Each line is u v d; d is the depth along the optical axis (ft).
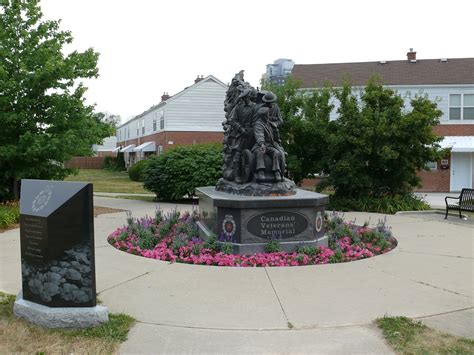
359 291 19.16
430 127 46.98
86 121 45.44
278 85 61.41
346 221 38.99
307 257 24.18
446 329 15.19
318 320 15.94
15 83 41.29
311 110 54.75
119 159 171.42
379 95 48.93
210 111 108.37
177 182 56.90
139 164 105.70
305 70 94.58
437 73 88.17
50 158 43.98
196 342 14.19
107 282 20.34
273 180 27.91
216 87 108.06
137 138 157.69
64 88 44.14
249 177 28.55
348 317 16.22
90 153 46.70
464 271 22.50
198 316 16.28
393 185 49.93
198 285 19.93
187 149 59.16
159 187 58.29
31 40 44.45
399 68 91.97
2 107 41.52
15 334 14.51
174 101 106.42
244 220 25.31
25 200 16.33
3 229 34.40
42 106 44.47
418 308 17.16
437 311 16.87
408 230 34.76
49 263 15.29
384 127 45.42
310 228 26.18
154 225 32.96
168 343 14.12
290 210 25.84
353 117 48.24
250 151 28.84
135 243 27.76
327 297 18.37
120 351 13.57
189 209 48.88
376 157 47.98
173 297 18.31
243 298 18.21
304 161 55.77
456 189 84.53
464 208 40.86
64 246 15.25
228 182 30.30
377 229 31.22
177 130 106.83
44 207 15.49
